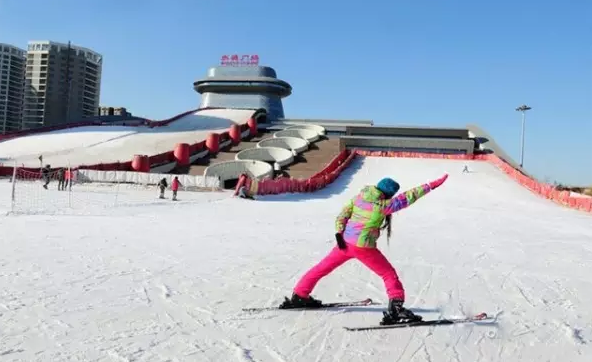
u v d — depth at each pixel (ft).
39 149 170.91
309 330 16.89
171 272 25.71
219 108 279.49
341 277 25.63
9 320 16.62
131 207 69.82
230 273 26.05
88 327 16.25
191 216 60.85
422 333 17.07
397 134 245.24
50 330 15.80
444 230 55.67
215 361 13.79
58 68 410.72
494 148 220.43
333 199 107.86
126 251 31.89
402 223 62.59
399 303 17.48
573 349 16.15
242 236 42.83
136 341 15.11
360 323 17.83
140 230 43.80
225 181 147.43
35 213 55.36
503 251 39.78
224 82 320.70
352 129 247.50
